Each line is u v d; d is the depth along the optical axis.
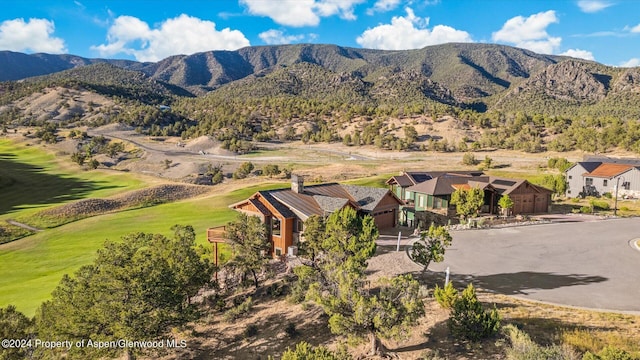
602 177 61.31
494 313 15.65
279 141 181.38
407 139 146.88
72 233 50.03
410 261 28.83
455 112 191.75
